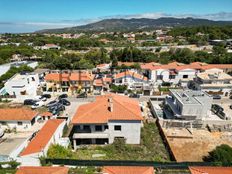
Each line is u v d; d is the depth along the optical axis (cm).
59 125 4459
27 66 9944
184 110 5044
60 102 6525
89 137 4181
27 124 4966
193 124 4950
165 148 4216
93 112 4347
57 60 11156
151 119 5275
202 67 8750
